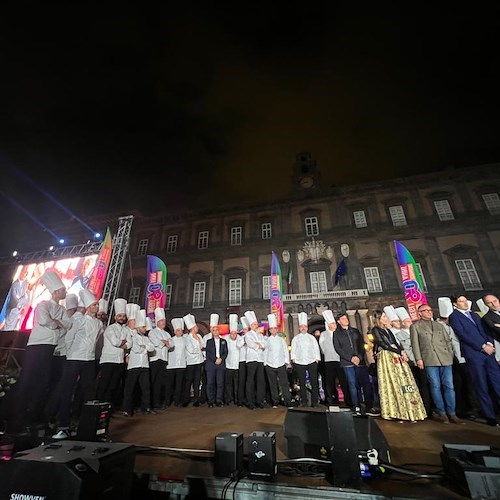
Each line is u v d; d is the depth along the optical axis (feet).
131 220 45.62
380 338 17.72
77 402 17.71
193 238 77.05
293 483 7.87
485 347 15.55
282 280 66.85
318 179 78.95
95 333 16.76
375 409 19.17
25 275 52.60
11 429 12.87
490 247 59.16
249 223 75.51
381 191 70.13
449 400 16.19
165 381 24.76
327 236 68.23
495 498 6.85
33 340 14.78
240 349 25.64
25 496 5.53
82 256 49.42
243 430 14.33
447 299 21.17
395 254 63.31
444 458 8.40
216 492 7.96
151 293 61.98
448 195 65.36
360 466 8.27
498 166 63.93
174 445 11.64
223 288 69.62
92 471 5.75
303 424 10.07
